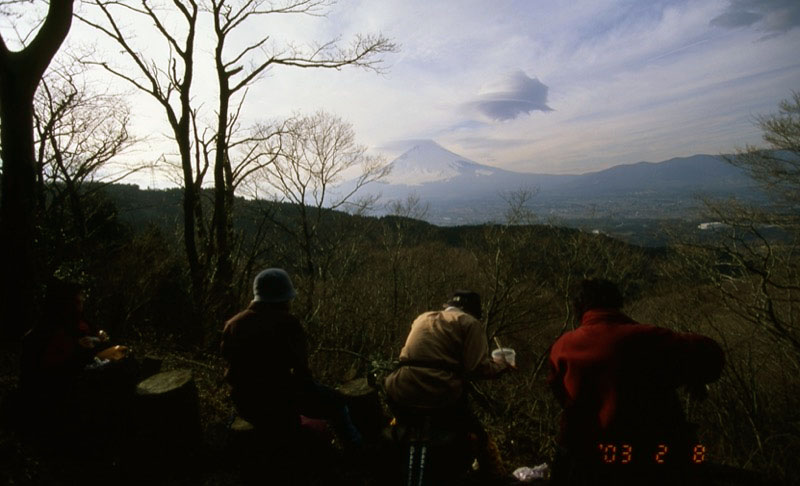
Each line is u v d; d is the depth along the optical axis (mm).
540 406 5621
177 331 7176
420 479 2260
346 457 3154
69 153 9367
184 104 8289
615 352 1871
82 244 7340
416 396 2418
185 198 8289
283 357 2666
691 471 1841
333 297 11422
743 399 5273
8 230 4762
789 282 6211
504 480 2818
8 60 4652
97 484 2863
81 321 3512
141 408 2990
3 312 4727
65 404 2965
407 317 14742
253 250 8727
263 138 9719
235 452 3121
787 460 4238
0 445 2793
